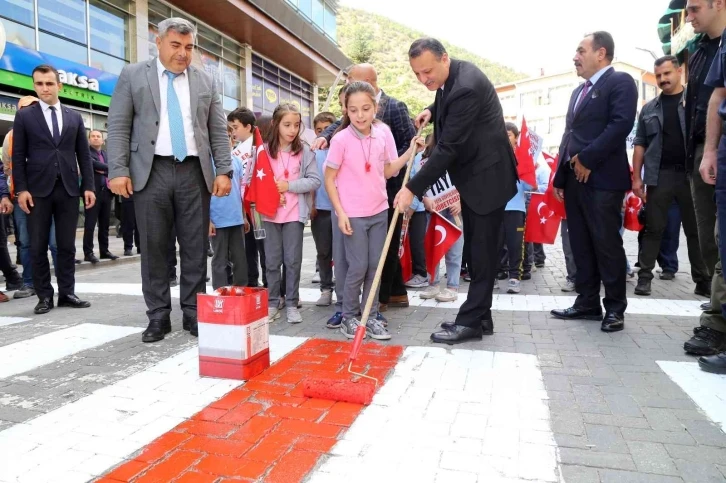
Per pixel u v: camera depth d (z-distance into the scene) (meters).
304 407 2.53
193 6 16.91
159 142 3.72
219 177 3.95
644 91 43.38
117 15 14.63
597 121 3.87
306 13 24.23
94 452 2.12
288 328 4.06
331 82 28.20
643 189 5.27
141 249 3.79
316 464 2.00
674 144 4.96
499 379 2.86
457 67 3.42
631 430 2.25
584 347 3.42
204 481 1.90
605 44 3.84
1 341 3.79
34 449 2.16
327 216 4.80
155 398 2.67
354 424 2.33
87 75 13.40
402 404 2.54
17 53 11.48
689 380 2.81
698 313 4.33
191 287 3.95
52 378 2.99
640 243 5.41
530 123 50.62
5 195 5.60
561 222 5.62
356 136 3.68
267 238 4.34
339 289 4.19
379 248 3.83
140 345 3.63
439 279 6.14
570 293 5.45
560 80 48.16
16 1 11.66
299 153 4.32
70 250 4.96
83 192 5.10
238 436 2.24
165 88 3.73
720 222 2.73
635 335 3.70
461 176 3.50
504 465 1.98
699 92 3.49
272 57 23.17
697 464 1.98
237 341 2.89
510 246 5.45
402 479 1.89
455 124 3.26
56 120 4.79
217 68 19.20
